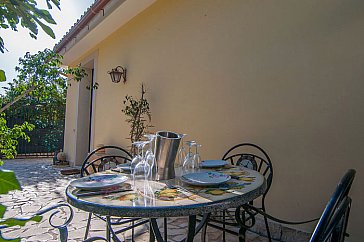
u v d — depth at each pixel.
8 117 8.72
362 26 2.16
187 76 3.79
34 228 2.69
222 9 3.34
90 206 1.08
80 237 2.50
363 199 2.06
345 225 0.89
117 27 5.52
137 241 2.44
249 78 2.96
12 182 0.53
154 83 4.47
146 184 1.45
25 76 4.07
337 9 2.30
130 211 1.03
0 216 0.56
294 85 2.56
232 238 2.53
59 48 7.25
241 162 2.53
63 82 4.61
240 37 3.08
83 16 5.53
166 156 1.61
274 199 2.63
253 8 2.97
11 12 1.04
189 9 3.85
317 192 2.34
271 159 2.70
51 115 9.77
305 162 2.44
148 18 4.74
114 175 1.62
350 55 2.21
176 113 3.95
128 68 5.26
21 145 9.18
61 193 4.13
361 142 2.11
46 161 8.46
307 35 2.49
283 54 2.66
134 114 4.56
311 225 2.34
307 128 2.44
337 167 2.23
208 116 3.42
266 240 2.52
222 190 1.32
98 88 6.41
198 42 3.65
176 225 2.89
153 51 4.55
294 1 2.61
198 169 2.02
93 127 6.45
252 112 2.90
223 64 3.27
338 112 2.25
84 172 2.47
